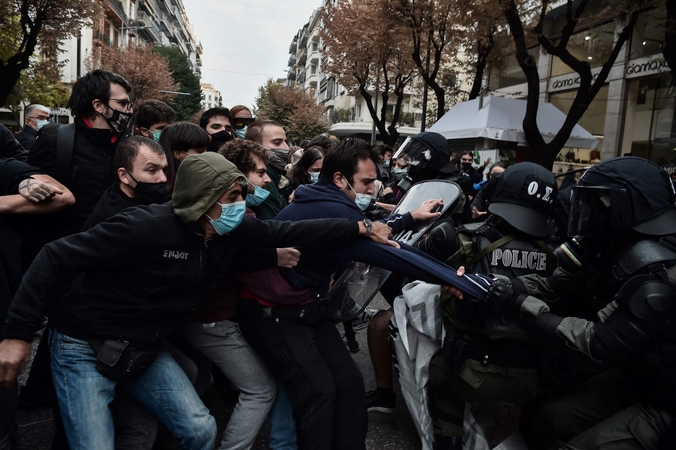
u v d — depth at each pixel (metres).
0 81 14.13
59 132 2.66
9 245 2.30
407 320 2.46
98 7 16.72
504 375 2.07
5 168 2.28
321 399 2.08
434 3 13.49
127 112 2.73
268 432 2.84
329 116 48.88
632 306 1.64
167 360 1.99
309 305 2.13
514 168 2.24
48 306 1.79
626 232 1.80
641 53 14.14
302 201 2.24
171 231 1.77
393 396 2.97
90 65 38.03
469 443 2.32
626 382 1.85
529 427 2.38
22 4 13.85
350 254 2.09
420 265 2.04
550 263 2.21
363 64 18.45
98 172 2.67
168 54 51.91
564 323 1.83
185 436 1.92
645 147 14.11
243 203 1.81
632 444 1.75
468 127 11.85
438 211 2.64
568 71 17.00
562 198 3.13
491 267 2.19
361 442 2.21
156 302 1.82
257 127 3.35
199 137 2.71
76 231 2.64
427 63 14.68
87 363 1.82
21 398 2.92
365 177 2.30
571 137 11.88
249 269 2.04
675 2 7.64
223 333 2.16
